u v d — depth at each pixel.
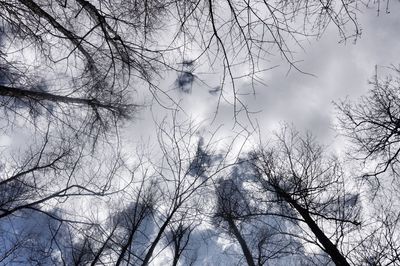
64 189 7.15
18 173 7.46
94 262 6.00
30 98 6.67
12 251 7.52
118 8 4.22
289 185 8.65
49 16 5.02
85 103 6.99
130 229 6.80
